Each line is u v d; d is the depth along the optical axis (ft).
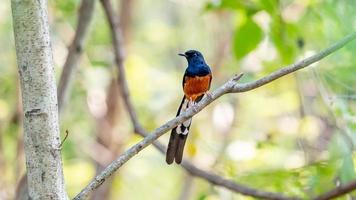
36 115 17.57
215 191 35.04
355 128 30.48
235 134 53.42
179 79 59.62
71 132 53.36
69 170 52.75
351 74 30.96
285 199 29.66
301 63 19.04
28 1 17.22
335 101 31.19
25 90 17.57
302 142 40.88
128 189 63.72
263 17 36.42
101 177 18.26
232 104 55.72
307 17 34.83
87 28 33.60
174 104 57.67
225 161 43.98
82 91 52.19
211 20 60.39
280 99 53.62
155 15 79.15
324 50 19.07
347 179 29.58
